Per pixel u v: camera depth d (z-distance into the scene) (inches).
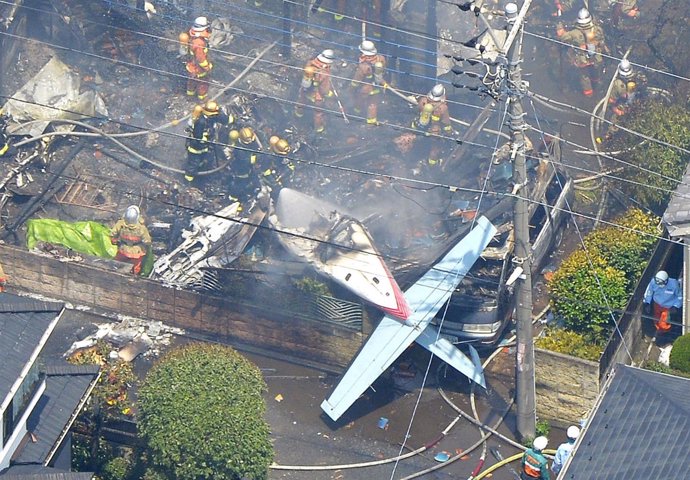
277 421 4131.4
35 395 3287.4
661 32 5580.7
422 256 4377.5
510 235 4345.5
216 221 4603.8
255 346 4389.8
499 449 4037.9
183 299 4394.7
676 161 4783.5
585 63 5438.0
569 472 3166.8
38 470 3164.4
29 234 4549.7
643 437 3152.1
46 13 5477.4
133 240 4485.7
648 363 4190.5
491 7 5856.3
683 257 4384.8
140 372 4279.0
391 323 4146.2
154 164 4970.5
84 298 4503.0
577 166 5108.3
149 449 3750.0
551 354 4072.3
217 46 5595.5
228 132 4783.5
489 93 3580.2
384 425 4124.0
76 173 4936.0
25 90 5103.3
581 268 4325.8
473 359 4232.3
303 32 5713.6
